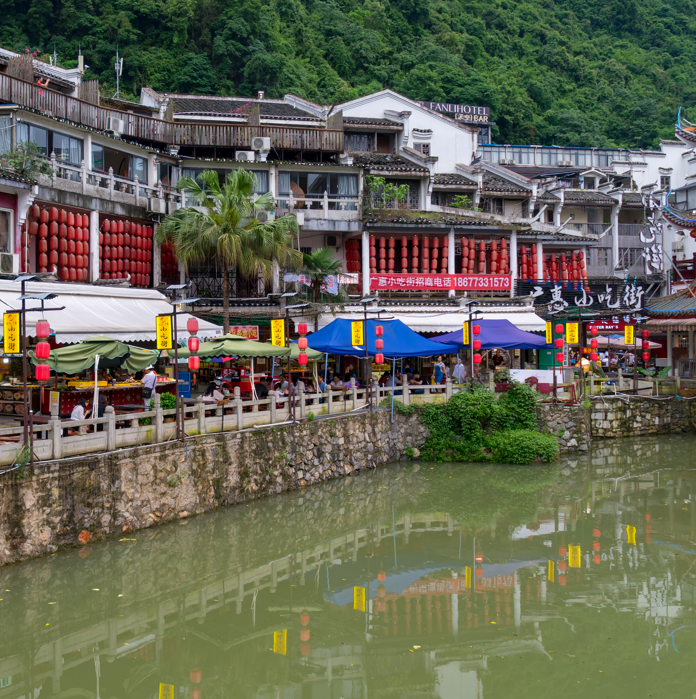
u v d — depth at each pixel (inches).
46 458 558.9
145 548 603.2
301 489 828.0
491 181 1644.9
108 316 822.5
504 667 460.8
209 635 499.2
